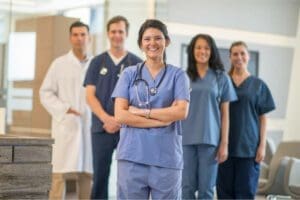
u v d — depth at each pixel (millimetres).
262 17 7480
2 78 5234
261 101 4191
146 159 2588
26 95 5121
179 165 2635
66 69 4336
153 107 2652
